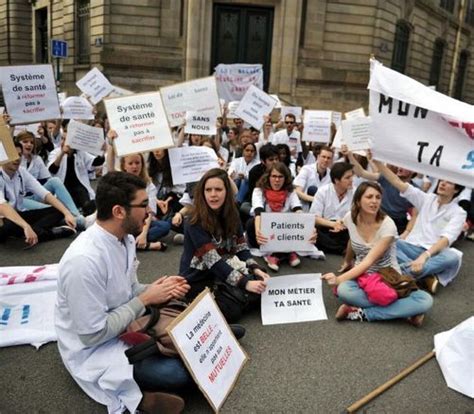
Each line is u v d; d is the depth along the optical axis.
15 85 6.00
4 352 3.20
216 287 3.65
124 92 9.40
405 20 19.89
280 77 17.17
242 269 3.70
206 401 2.78
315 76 17.45
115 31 17.27
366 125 6.20
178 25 17.11
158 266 4.98
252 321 3.81
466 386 2.97
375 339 3.62
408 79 3.83
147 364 2.58
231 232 3.72
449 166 3.70
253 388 2.92
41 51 25.31
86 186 6.96
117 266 2.62
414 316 3.81
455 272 4.72
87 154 7.01
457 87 28.16
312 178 6.43
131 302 2.65
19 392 2.78
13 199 5.35
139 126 5.31
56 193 6.02
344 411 2.75
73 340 2.62
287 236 4.81
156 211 5.93
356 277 3.92
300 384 2.99
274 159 5.94
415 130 3.79
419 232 4.91
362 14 17.48
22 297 3.56
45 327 3.40
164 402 2.55
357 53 17.69
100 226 2.58
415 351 3.47
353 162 5.97
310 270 5.08
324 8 17.27
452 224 4.58
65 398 2.74
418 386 3.03
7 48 26.58
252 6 16.92
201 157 5.74
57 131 9.05
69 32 20.23
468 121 3.52
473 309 4.34
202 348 2.70
